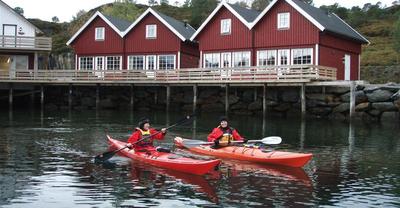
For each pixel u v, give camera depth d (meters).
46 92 37.78
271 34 31.80
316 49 30.11
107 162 12.82
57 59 50.16
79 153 14.40
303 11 30.20
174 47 36.41
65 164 12.61
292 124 24.38
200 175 11.43
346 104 27.22
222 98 32.03
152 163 12.57
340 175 11.80
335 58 31.91
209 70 30.73
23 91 37.88
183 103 33.78
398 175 11.91
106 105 36.12
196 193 9.84
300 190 10.23
